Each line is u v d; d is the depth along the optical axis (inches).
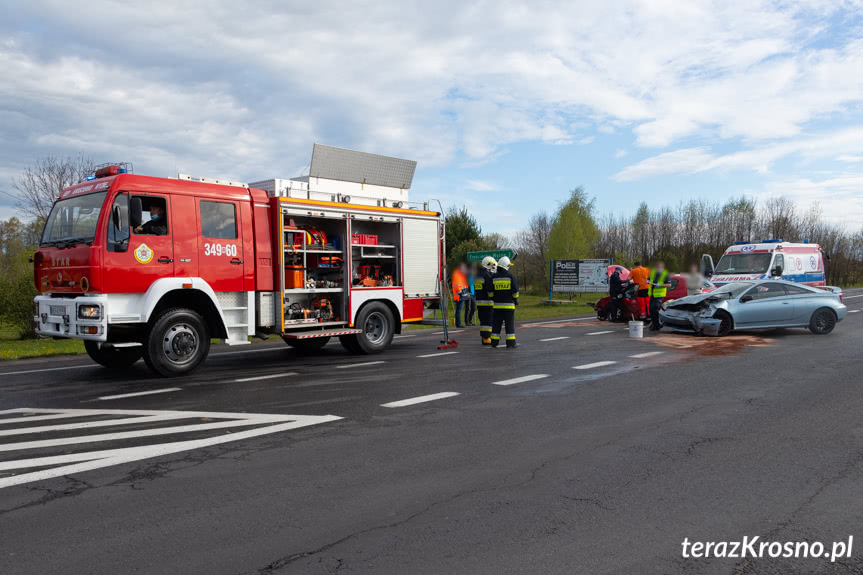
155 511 160.9
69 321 350.9
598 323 746.2
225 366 415.5
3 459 205.8
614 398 301.1
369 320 479.2
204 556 135.4
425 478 186.2
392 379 358.0
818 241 2038.6
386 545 140.9
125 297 347.3
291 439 229.8
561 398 301.6
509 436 233.3
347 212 459.8
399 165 522.0
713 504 165.8
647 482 182.7
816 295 588.4
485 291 534.3
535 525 152.0
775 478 185.8
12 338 655.1
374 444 223.0
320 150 461.7
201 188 380.5
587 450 214.8
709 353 458.0
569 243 1526.8
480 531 148.4
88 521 154.5
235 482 183.0
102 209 340.8
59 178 937.5
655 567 131.3
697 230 1937.7
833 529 150.4
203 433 238.2
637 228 2001.7
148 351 356.5
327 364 422.9
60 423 255.3
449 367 402.6
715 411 272.7
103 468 196.2
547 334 612.7
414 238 510.6
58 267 361.1
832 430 240.1
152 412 275.0
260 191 412.5
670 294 767.1
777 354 450.3
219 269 386.0
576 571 129.2
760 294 578.9
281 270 416.2
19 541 143.1
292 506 164.2
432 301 526.3
